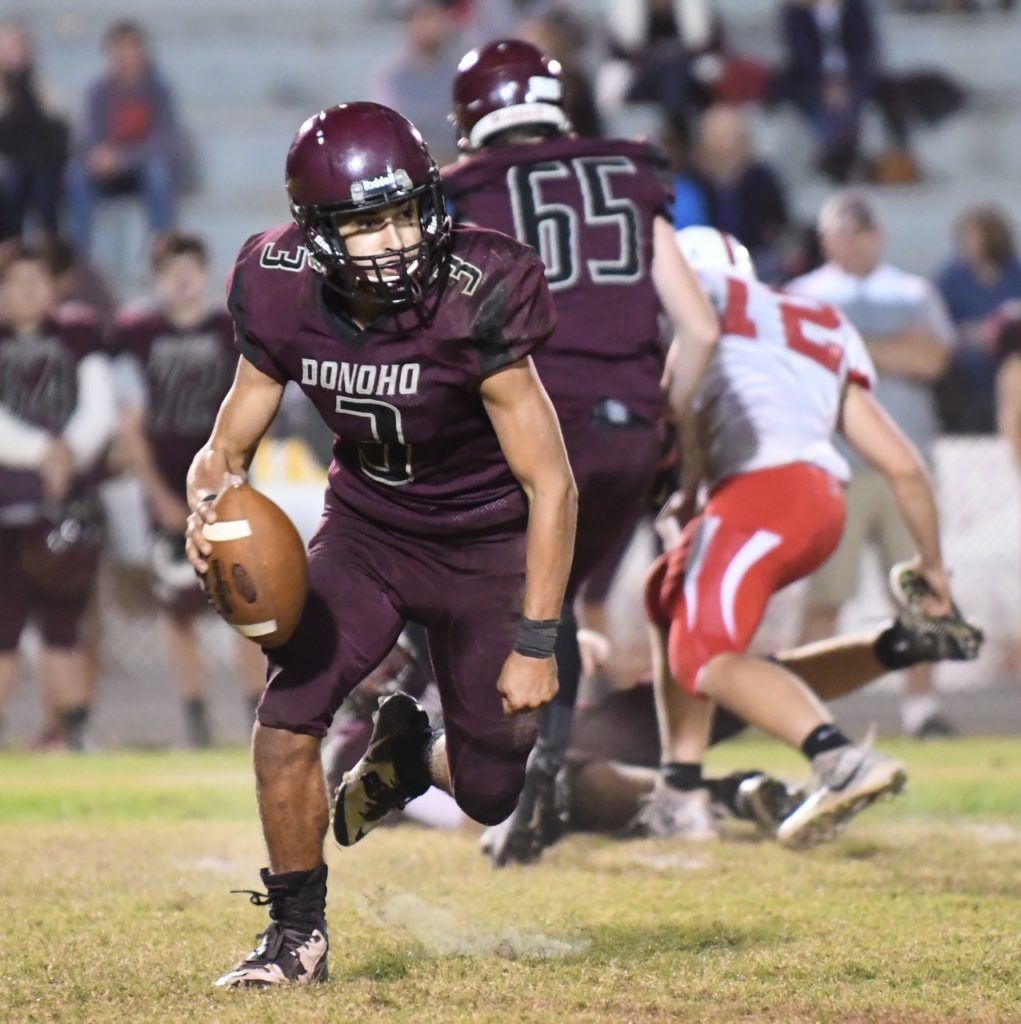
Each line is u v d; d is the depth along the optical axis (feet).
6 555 99.50
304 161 35.88
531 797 53.26
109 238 148.66
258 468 111.14
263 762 38.24
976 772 81.76
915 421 103.14
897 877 52.39
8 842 59.47
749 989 37.24
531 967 39.55
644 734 63.52
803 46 151.74
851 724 106.11
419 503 40.34
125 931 43.60
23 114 141.69
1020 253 159.53
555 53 106.63
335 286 36.76
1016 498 119.85
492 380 37.17
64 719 100.17
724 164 126.11
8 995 36.60
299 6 180.96
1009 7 175.63
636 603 114.62
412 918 45.06
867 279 102.99
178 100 172.14
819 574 101.45
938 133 171.42
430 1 147.54
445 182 53.31
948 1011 35.53
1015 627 120.67
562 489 37.63
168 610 101.09
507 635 40.29
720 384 58.70
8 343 99.04
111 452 103.96
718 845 58.90
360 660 39.63
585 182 53.31
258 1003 35.63
